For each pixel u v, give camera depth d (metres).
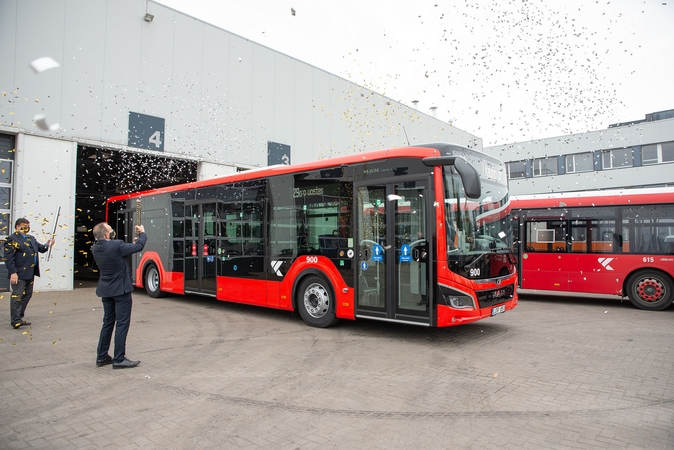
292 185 8.48
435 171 6.62
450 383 4.97
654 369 5.48
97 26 13.21
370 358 6.02
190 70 15.34
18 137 11.87
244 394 4.63
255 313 9.73
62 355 6.21
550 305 11.52
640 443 3.49
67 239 12.83
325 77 19.80
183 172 16.72
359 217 7.44
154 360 5.95
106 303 5.69
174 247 11.49
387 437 3.61
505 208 7.86
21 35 11.83
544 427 3.80
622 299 11.73
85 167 16.17
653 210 10.60
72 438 3.61
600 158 28.34
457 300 6.48
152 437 3.63
